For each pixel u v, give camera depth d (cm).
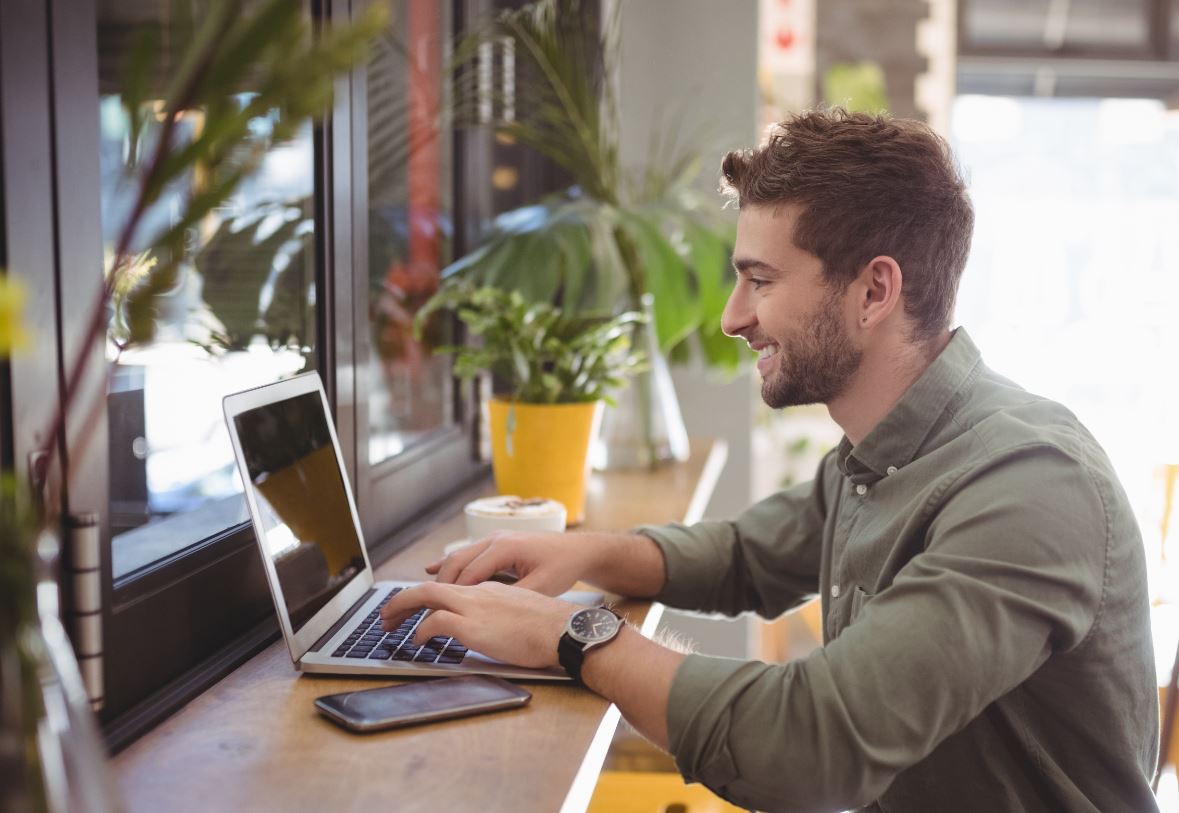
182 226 64
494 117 243
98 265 95
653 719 98
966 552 98
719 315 210
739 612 146
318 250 150
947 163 115
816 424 548
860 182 111
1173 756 160
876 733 91
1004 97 632
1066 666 104
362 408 161
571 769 88
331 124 149
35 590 52
